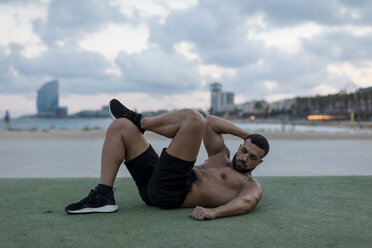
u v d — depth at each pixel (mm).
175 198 2617
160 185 2576
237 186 2703
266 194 3416
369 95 101438
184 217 2457
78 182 4305
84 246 1852
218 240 1946
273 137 21141
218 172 2760
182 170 2535
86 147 12797
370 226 2244
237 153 2721
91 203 2580
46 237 2006
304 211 2664
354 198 3199
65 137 20188
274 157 9531
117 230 2143
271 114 192125
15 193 3518
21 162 7969
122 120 2627
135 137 2641
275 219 2416
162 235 2037
